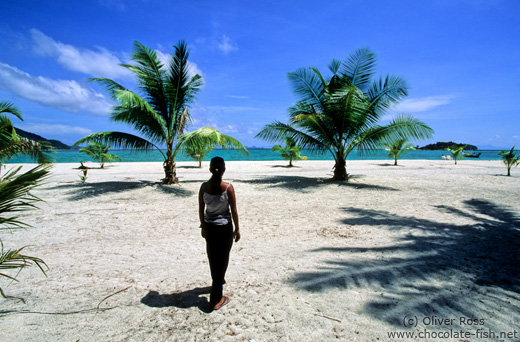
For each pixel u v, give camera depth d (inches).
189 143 439.5
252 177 572.1
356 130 451.5
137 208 292.5
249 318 93.6
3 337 82.7
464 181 484.4
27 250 167.5
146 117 386.3
